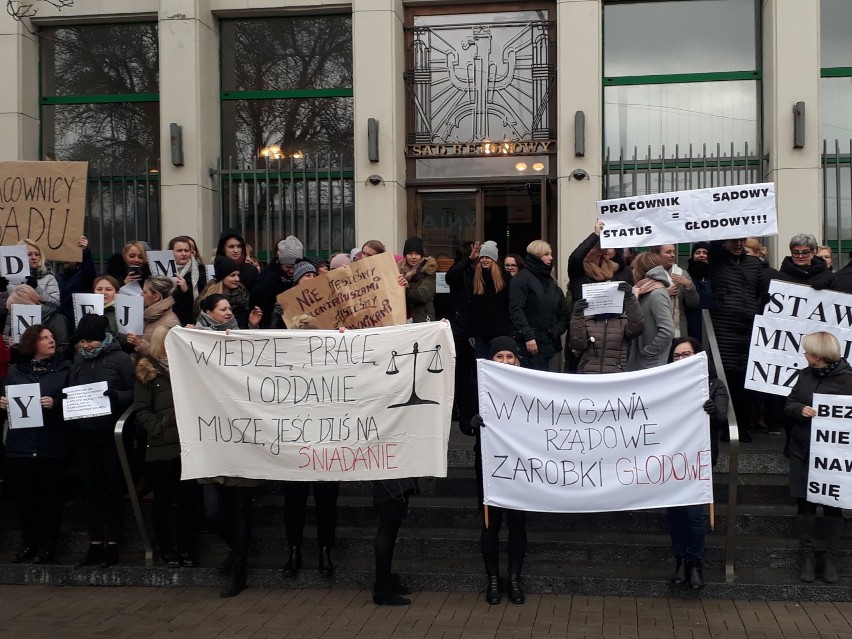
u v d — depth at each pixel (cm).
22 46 1123
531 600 670
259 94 1145
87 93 1155
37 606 678
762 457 806
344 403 686
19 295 789
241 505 702
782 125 1014
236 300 780
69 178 874
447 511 771
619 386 662
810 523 666
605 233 812
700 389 660
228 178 1130
